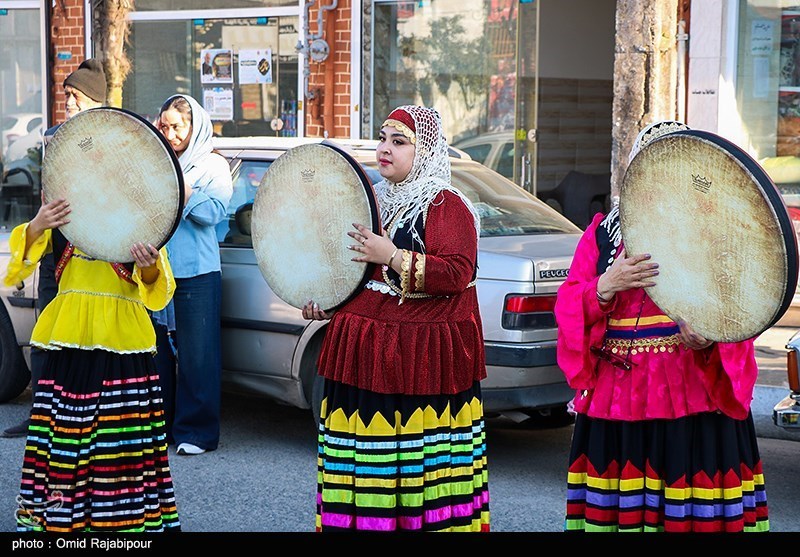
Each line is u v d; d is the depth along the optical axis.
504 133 12.12
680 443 4.00
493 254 6.41
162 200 4.59
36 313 7.70
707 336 3.82
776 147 10.25
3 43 13.76
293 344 6.86
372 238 4.16
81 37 12.86
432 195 4.28
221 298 7.07
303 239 4.40
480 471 4.44
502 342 6.28
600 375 4.14
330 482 4.32
